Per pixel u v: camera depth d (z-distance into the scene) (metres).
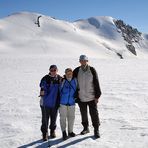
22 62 42.97
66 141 7.90
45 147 7.54
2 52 144.50
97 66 37.47
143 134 8.34
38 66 38.00
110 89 17.55
